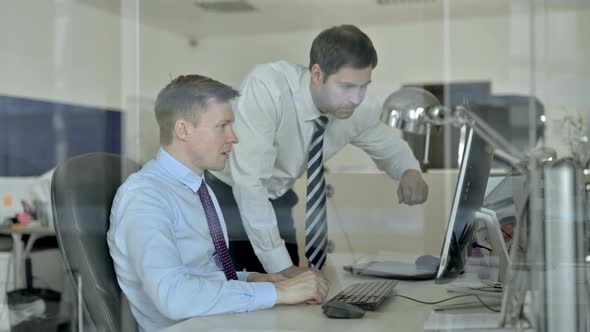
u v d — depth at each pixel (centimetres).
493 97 308
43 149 276
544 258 99
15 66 286
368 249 236
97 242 106
